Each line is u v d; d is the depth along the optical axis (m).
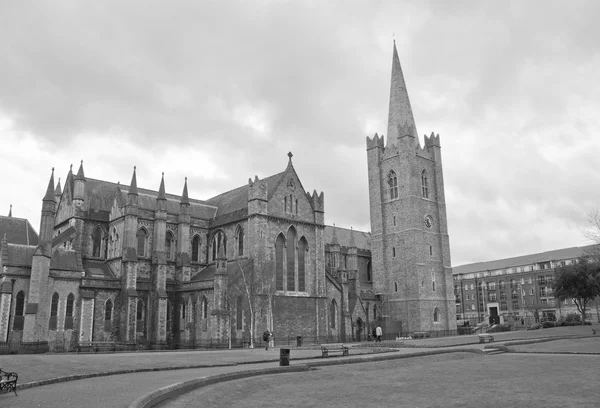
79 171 89.06
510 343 66.31
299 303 90.50
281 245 91.06
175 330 87.69
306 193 97.31
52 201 74.62
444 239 120.25
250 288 82.94
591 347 60.50
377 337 85.38
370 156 125.62
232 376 35.06
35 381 30.03
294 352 61.38
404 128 119.12
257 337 82.00
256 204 87.69
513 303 191.12
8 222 87.69
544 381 33.62
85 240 88.69
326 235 130.38
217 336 77.62
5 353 65.44
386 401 28.05
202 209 104.38
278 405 27.06
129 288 81.31
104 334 79.25
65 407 22.36
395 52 129.62
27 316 68.62
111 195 95.31
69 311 75.69
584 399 26.69
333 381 37.16
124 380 32.38
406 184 116.56
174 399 26.14
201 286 83.88
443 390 31.31
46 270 72.31
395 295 114.94
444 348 61.03
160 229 89.25
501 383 33.34
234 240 92.25
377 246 120.50
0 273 71.44
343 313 99.94
